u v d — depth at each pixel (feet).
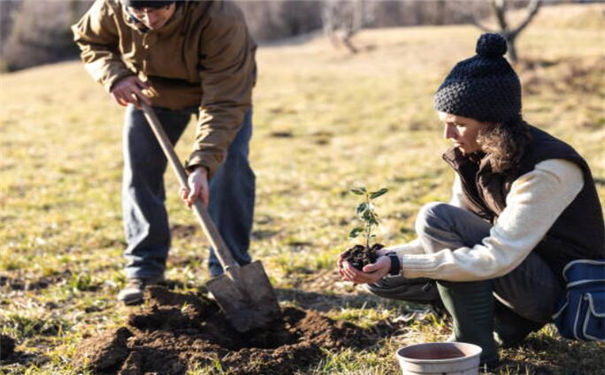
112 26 12.76
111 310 13.00
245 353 10.06
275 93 52.90
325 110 44.68
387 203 20.86
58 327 12.19
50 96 58.23
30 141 37.60
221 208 13.67
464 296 9.07
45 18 118.21
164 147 12.51
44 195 24.70
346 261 8.84
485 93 8.32
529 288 9.02
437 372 7.89
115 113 47.96
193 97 13.28
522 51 61.36
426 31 91.66
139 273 13.65
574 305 8.71
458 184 10.09
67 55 118.62
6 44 118.83
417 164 27.25
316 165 28.86
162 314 11.18
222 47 12.40
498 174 8.86
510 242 8.46
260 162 30.09
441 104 8.62
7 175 28.48
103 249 17.53
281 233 18.76
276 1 127.65
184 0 12.07
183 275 14.78
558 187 8.43
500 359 9.84
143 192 13.62
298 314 11.60
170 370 9.91
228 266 11.50
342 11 93.50
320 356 10.30
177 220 20.25
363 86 54.39
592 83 45.16
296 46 97.96
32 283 14.61
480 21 94.17
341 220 19.63
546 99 42.42
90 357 10.20
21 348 11.16
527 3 95.25
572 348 10.12
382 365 10.02
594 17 85.40
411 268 8.72
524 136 8.48
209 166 12.15
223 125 12.37
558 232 8.86
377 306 12.42
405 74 59.88
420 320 11.59
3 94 61.67
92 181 27.43
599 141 29.68
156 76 13.06
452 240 9.06
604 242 8.96
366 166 27.81
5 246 17.62
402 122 38.88
